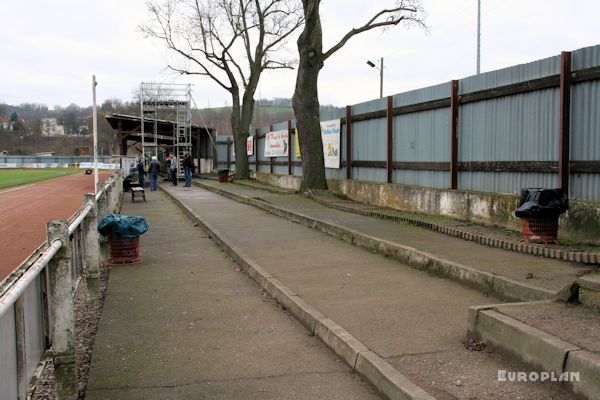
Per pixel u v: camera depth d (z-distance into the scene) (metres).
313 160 19.47
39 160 84.69
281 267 8.54
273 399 4.28
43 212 18.34
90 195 7.35
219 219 14.75
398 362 4.56
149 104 38.19
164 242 11.95
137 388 4.50
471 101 11.86
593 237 8.32
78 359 5.32
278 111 84.62
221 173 31.70
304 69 19.03
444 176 12.98
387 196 15.04
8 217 16.80
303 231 12.52
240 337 5.74
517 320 4.59
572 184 9.04
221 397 4.32
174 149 42.41
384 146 15.91
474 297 6.68
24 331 3.42
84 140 118.62
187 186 30.62
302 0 18.81
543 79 9.62
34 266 3.56
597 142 8.57
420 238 10.05
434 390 3.98
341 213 14.45
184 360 5.10
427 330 5.42
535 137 9.97
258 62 31.94
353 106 17.94
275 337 5.74
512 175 10.64
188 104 38.62
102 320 6.35
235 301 7.16
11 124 117.38
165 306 6.92
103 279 8.59
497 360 4.54
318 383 4.57
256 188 25.52
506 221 10.39
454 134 12.36
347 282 7.53
